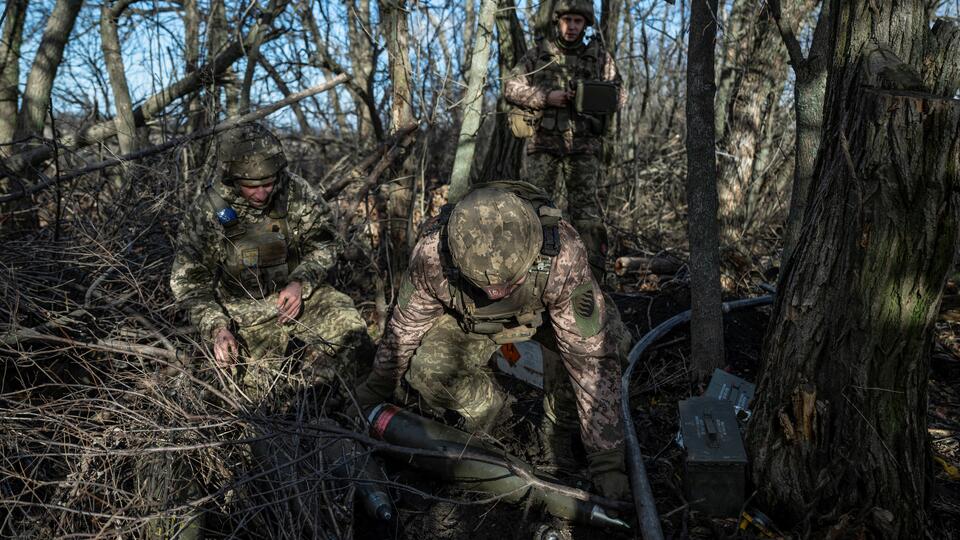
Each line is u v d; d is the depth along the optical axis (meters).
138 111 5.09
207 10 5.86
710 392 3.19
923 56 2.25
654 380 3.58
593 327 2.48
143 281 3.51
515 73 4.44
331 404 3.14
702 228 3.34
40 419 2.66
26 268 3.42
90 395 3.09
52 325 3.12
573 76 4.37
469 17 6.96
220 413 2.80
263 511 2.51
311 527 2.33
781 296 2.55
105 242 3.60
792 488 2.45
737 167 5.32
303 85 6.69
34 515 2.52
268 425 2.61
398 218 4.30
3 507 2.57
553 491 2.62
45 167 4.66
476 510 2.74
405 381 3.36
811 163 3.10
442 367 2.82
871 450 2.31
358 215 5.38
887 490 2.32
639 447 2.83
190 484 2.58
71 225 4.04
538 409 3.43
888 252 2.19
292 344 3.60
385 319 4.18
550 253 2.34
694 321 3.45
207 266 3.38
